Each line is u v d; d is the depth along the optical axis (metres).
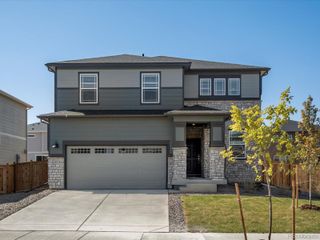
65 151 17.27
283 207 12.05
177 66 18.83
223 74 20.22
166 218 10.79
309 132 12.16
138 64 18.78
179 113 16.55
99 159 17.30
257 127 7.04
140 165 17.27
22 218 10.93
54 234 9.06
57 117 17.12
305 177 15.86
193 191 16.06
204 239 8.41
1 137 22.47
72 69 18.84
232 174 19.42
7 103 23.64
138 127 17.34
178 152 16.66
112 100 18.77
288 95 7.07
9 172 16.22
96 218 10.88
